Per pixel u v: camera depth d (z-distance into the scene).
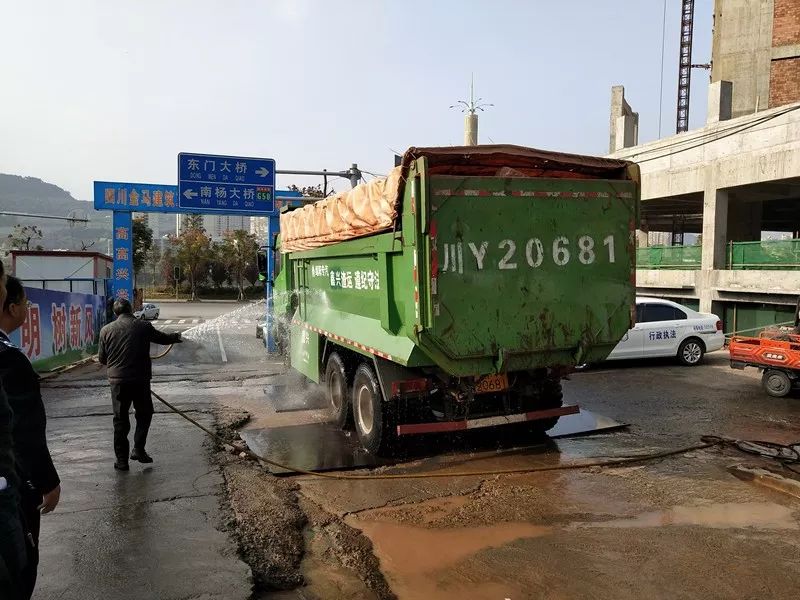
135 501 5.10
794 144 15.78
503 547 4.34
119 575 3.80
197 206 16.94
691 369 12.66
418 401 6.36
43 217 32.16
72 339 14.34
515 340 5.84
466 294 5.62
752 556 4.12
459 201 5.55
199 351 16.77
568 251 6.03
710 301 18.55
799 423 7.97
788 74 25.81
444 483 5.73
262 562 4.04
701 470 6.03
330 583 3.86
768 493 5.37
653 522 4.75
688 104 47.47
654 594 3.63
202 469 5.99
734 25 26.86
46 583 3.70
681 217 30.77
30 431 2.31
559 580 3.84
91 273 31.58
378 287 6.45
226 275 65.12
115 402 5.88
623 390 10.30
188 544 4.25
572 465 6.20
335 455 6.61
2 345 2.27
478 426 6.28
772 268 16.67
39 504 2.37
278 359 14.84
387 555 4.26
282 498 5.23
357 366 7.45
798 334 9.89
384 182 5.97
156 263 72.62
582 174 6.44
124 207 16.72
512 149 5.82
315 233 8.53
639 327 12.69
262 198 17.44
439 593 3.71
